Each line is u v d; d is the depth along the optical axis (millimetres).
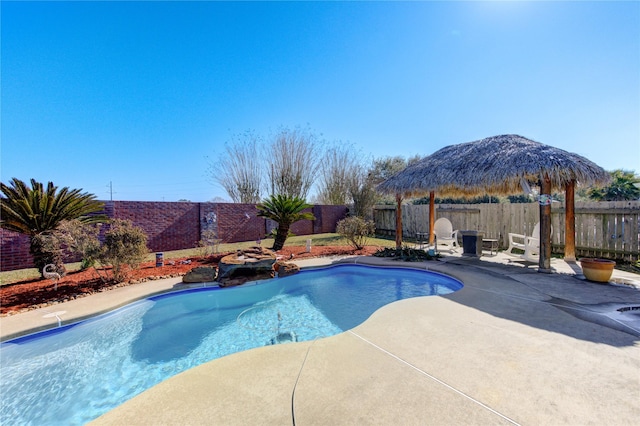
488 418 2160
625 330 3684
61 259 7223
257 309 5785
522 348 3242
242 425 2166
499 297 5102
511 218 11336
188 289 6633
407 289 6965
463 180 8031
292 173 22250
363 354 3201
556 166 6398
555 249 9992
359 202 18594
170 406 2418
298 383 2691
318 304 6031
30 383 3453
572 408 2254
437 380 2670
